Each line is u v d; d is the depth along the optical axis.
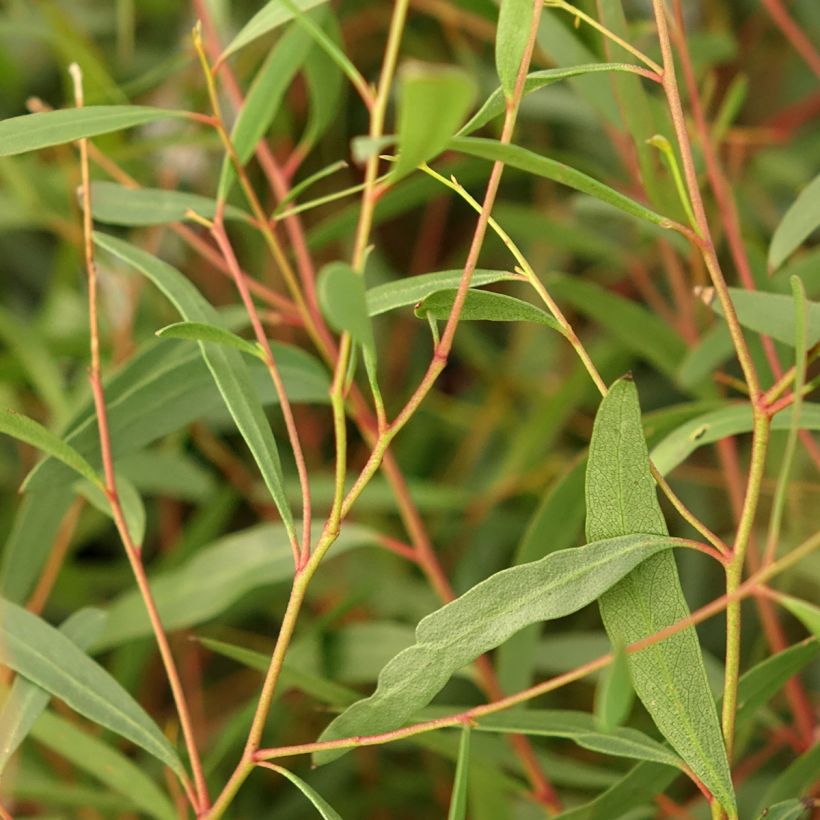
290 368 0.54
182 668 0.65
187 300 0.49
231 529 0.71
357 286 0.42
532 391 0.70
